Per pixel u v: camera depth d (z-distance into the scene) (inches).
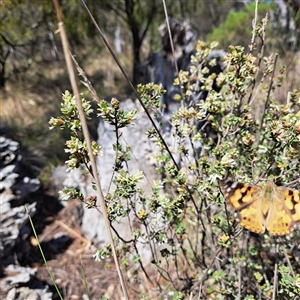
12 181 115.0
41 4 210.2
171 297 77.8
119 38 327.0
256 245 83.0
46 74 257.6
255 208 57.3
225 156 55.8
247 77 62.6
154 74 144.3
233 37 246.8
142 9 247.3
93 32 241.8
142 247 100.7
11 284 89.0
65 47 32.0
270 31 188.7
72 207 129.6
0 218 103.0
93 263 107.6
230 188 57.4
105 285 98.1
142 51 302.2
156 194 61.5
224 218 79.4
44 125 191.2
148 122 112.9
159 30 153.4
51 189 139.6
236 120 63.6
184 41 148.8
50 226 122.3
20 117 199.8
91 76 263.7
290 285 55.4
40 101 225.3
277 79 75.0
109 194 54.7
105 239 113.6
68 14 221.9
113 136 115.1
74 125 48.7
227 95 73.9
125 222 105.4
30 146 167.5
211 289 70.0
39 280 97.0
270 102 76.9
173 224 76.9
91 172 49.7
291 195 56.3
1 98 224.1
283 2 174.7
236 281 75.5
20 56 255.4
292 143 55.4
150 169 108.0
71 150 47.3
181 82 74.4
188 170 70.9
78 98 34.4
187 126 61.8
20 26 210.8
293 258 76.9
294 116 55.9
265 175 64.7
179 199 60.7
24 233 109.3
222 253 84.8
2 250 97.7
